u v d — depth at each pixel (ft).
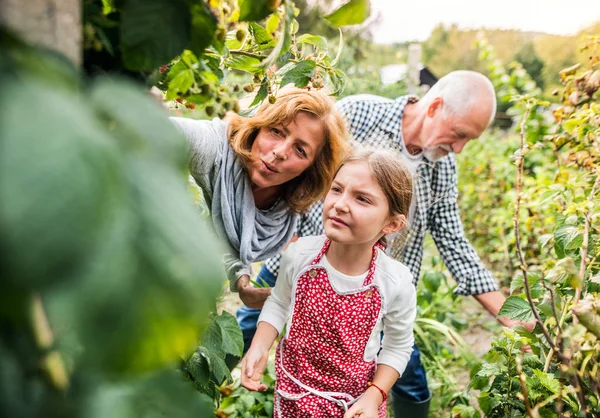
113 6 2.23
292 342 5.10
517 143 16.51
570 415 4.14
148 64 2.04
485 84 6.54
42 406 1.35
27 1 1.41
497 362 4.68
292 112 4.58
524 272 4.24
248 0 2.55
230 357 6.17
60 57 1.44
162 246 1.12
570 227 4.76
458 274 7.24
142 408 1.50
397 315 5.06
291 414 5.08
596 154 5.84
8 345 1.33
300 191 5.39
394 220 4.89
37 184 0.91
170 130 1.31
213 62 3.17
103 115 1.24
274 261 7.20
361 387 5.03
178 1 2.03
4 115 0.96
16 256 0.90
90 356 1.11
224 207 4.82
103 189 0.98
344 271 4.92
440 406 8.10
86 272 1.03
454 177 7.27
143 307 1.10
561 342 3.74
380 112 7.08
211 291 1.18
